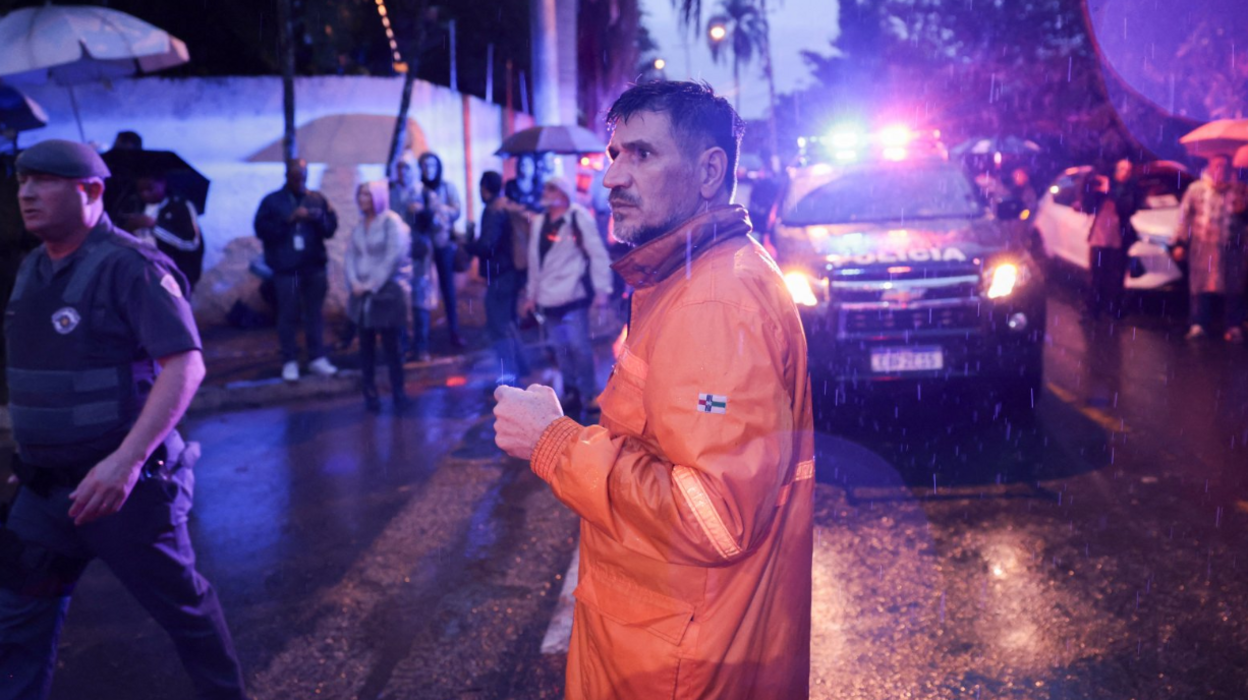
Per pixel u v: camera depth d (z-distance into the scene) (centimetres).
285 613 436
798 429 186
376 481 627
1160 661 362
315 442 728
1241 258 948
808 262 686
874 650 380
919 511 526
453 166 1485
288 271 880
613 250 1161
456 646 398
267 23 1494
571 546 501
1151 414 697
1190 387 773
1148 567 442
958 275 664
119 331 290
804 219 766
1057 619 397
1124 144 1927
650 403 171
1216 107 1545
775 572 184
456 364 980
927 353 664
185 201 850
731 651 177
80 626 437
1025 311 668
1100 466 587
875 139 854
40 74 1089
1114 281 1099
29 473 290
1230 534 475
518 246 825
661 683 176
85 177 287
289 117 1167
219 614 319
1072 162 2280
